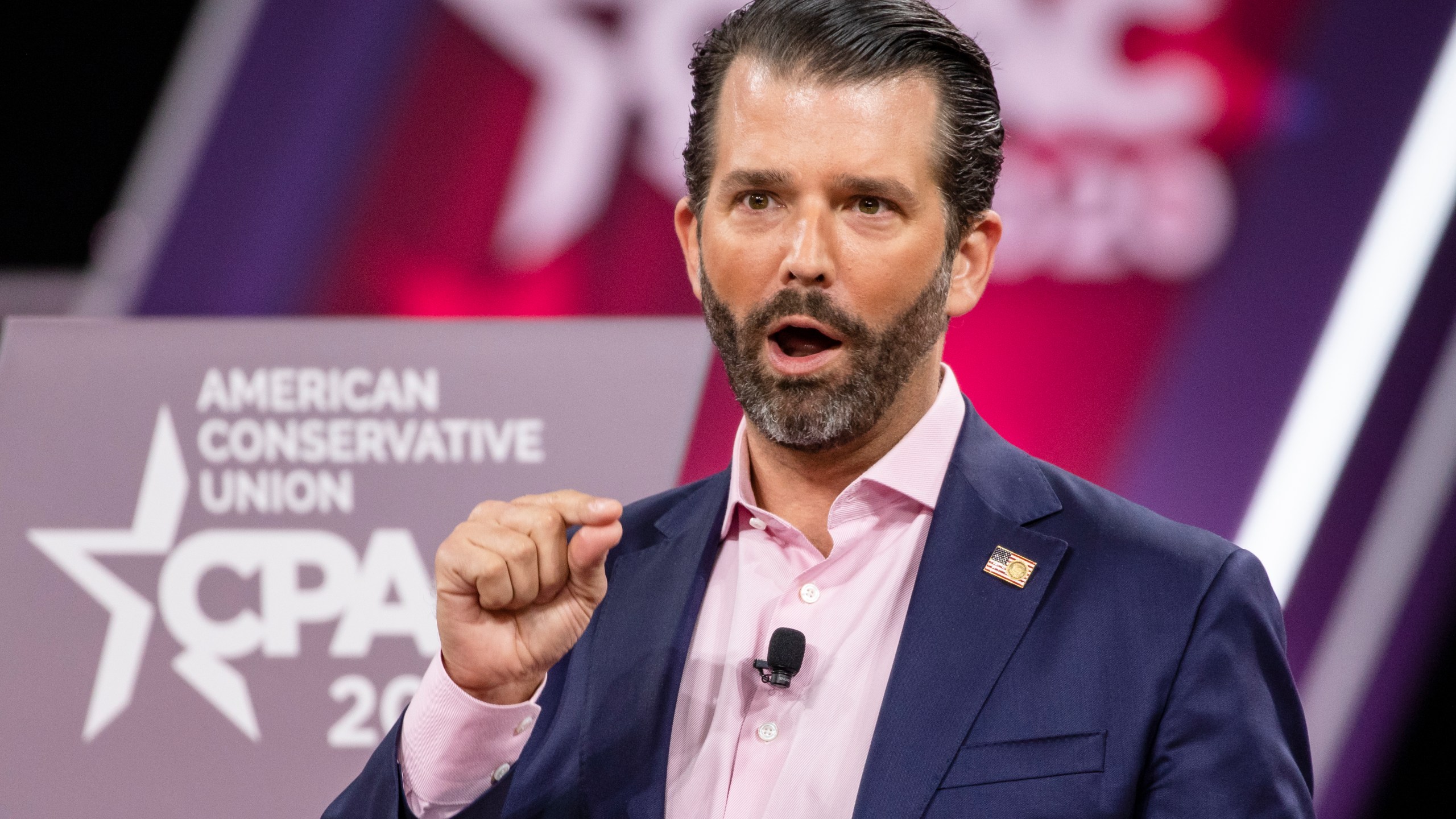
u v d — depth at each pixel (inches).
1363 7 380.8
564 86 388.2
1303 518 380.2
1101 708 170.4
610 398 346.6
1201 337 382.6
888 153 171.9
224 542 339.0
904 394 188.9
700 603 197.3
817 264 169.2
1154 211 382.9
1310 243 380.8
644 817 179.3
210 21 389.4
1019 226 384.5
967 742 169.5
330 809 183.6
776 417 176.4
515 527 166.7
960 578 182.9
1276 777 165.9
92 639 333.1
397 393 345.7
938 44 178.5
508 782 179.5
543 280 388.5
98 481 339.9
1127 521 189.6
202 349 347.3
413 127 389.1
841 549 190.5
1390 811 380.5
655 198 388.5
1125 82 383.2
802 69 174.2
